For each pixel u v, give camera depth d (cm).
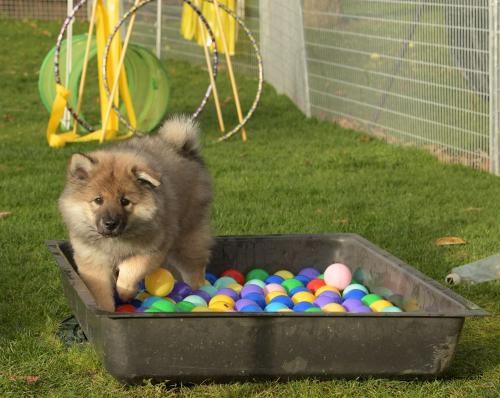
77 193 365
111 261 369
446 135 545
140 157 373
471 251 431
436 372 342
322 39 670
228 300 381
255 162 545
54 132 589
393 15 572
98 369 353
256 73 904
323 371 341
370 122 624
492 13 505
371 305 379
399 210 473
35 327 374
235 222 454
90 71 907
